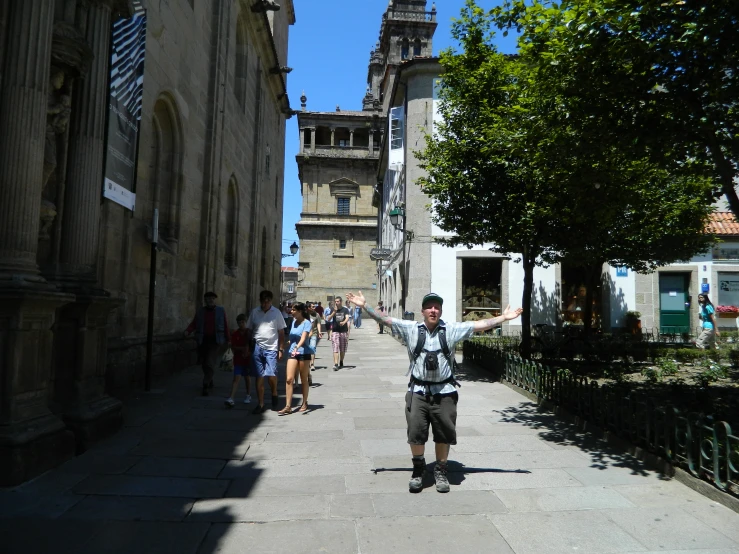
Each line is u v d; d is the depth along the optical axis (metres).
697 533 3.83
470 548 3.60
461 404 8.61
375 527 3.93
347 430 6.96
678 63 5.67
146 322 10.41
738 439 4.33
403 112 24.52
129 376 9.41
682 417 5.01
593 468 5.31
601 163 6.97
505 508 4.29
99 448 5.90
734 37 5.24
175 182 11.93
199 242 13.76
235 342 8.55
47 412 5.27
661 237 14.31
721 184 6.53
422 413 4.73
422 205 21.28
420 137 21.70
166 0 10.83
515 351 13.30
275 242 27.34
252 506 4.32
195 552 3.53
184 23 12.10
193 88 12.90
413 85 22.11
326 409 8.35
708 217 15.17
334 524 3.98
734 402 8.22
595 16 5.52
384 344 22.28
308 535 3.79
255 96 21.16
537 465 5.42
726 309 20.58
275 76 23.83
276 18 26.05
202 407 8.37
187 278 12.80
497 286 21.06
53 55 5.66
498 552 3.55
